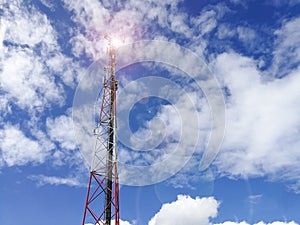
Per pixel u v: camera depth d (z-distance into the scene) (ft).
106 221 178.09
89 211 178.50
